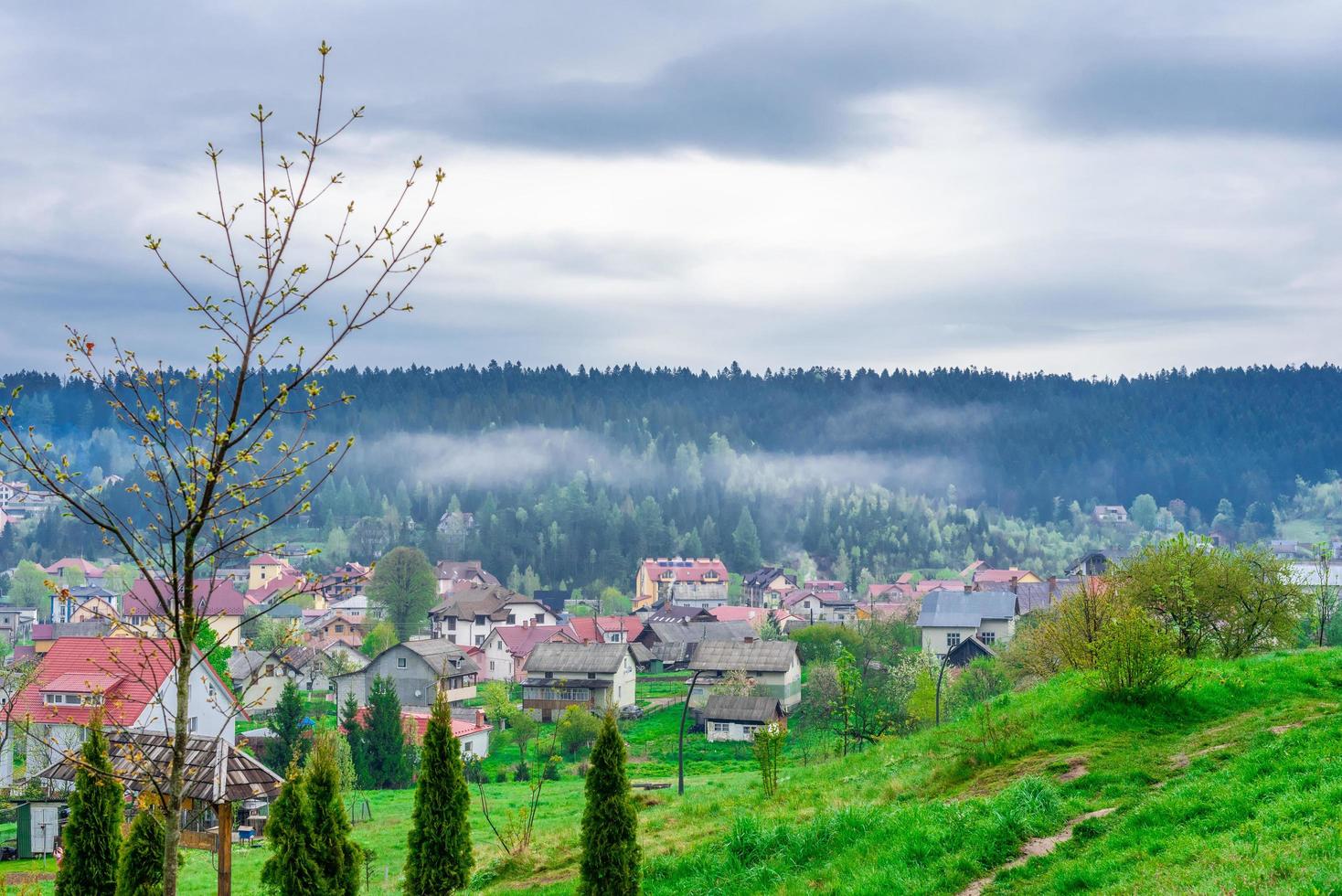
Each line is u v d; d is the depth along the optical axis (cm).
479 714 8750
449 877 2569
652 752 8600
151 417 1200
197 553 1337
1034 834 2145
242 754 2492
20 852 4319
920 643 13162
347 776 6344
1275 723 2641
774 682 9925
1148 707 2973
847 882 2089
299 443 1242
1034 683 5669
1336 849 1552
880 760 3325
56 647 5678
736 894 2250
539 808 4656
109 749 2456
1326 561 6462
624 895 2397
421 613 15750
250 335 1216
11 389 1156
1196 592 4556
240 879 3591
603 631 14150
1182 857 1752
